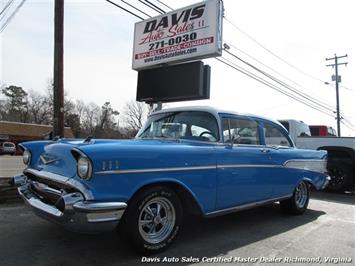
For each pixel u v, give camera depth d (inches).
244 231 197.0
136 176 139.0
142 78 487.5
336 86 1248.2
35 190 160.4
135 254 149.8
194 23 420.8
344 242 182.5
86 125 2657.5
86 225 126.0
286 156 225.6
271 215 242.7
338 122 1240.8
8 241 162.9
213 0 405.7
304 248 170.7
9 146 1630.2
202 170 165.0
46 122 2645.2
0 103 2652.6
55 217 134.0
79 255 147.4
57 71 314.3
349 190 383.9
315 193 383.6
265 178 205.3
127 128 2249.0
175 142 174.7
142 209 143.3
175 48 439.2
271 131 225.8
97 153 129.6
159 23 462.3
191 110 197.6
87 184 128.3
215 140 181.0
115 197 132.3
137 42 491.2
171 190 153.6
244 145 196.2
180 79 436.1
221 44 406.3
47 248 154.8
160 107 470.0
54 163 148.2
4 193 240.7
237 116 196.9
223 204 177.5
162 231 153.8
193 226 203.9
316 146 398.6
